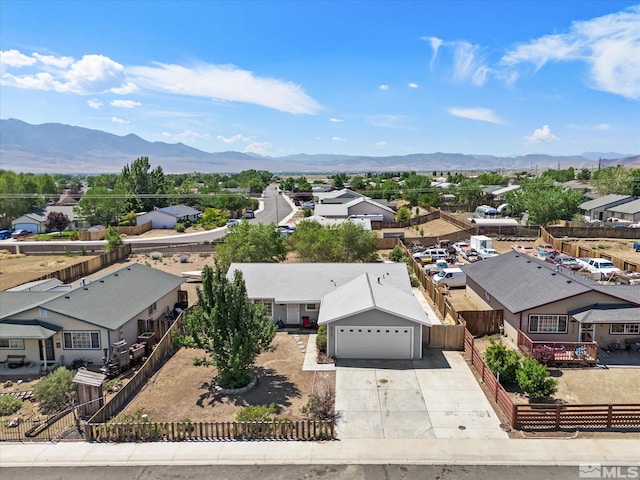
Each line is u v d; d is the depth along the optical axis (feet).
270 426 57.82
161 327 91.25
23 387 74.59
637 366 77.36
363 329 81.76
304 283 103.60
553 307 84.48
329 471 50.88
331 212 259.39
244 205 336.29
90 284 95.09
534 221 226.99
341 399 67.15
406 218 262.06
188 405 66.54
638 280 126.41
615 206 247.50
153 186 355.77
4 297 92.79
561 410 58.54
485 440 56.24
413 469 51.01
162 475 50.70
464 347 85.15
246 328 71.10
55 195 353.31
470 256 168.14
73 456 54.44
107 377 76.54
